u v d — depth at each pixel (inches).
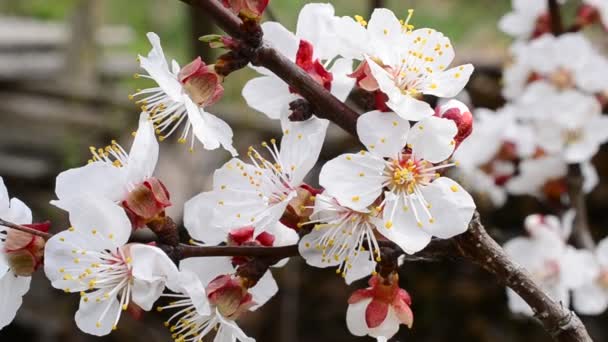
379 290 16.2
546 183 22.8
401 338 37.5
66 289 15.7
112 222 15.4
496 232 22.9
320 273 38.6
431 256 16.0
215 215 16.1
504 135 23.4
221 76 15.7
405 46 15.8
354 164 15.6
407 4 51.1
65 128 47.1
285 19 48.1
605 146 33.6
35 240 15.9
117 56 56.0
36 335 45.1
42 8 67.9
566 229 22.0
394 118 15.5
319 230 15.8
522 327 35.9
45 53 53.2
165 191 15.7
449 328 36.9
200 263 16.2
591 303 22.1
